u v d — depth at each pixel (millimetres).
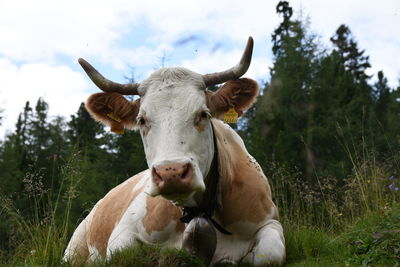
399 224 4059
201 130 3703
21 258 4477
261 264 3859
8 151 22906
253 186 4387
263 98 27484
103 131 18172
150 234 4438
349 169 13055
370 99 29188
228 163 4285
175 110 3629
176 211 4336
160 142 3508
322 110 25625
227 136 4793
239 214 4238
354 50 44625
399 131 18516
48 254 4031
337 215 5613
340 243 4172
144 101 3799
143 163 16906
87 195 11555
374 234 3785
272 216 4441
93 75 4113
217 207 4156
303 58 30750
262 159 16766
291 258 4117
